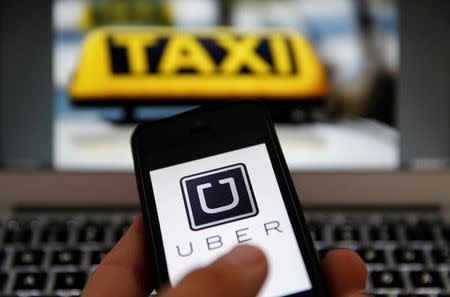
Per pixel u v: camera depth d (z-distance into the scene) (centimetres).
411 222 47
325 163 52
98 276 30
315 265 30
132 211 49
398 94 54
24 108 54
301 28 56
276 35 56
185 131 34
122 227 46
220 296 22
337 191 50
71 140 53
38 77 54
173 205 32
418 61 54
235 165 33
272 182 32
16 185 50
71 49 55
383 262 44
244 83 54
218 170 33
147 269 32
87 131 53
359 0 56
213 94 54
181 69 55
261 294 30
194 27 56
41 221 48
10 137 53
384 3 55
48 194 50
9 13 55
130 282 30
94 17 56
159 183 33
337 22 55
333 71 54
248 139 34
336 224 47
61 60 55
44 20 55
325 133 53
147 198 32
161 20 56
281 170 32
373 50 55
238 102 34
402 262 44
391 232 46
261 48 55
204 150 34
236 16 56
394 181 50
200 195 33
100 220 47
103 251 45
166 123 34
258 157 33
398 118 53
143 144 34
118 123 54
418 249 44
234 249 23
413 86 54
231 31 56
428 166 52
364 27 55
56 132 53
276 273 30
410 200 50
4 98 54
